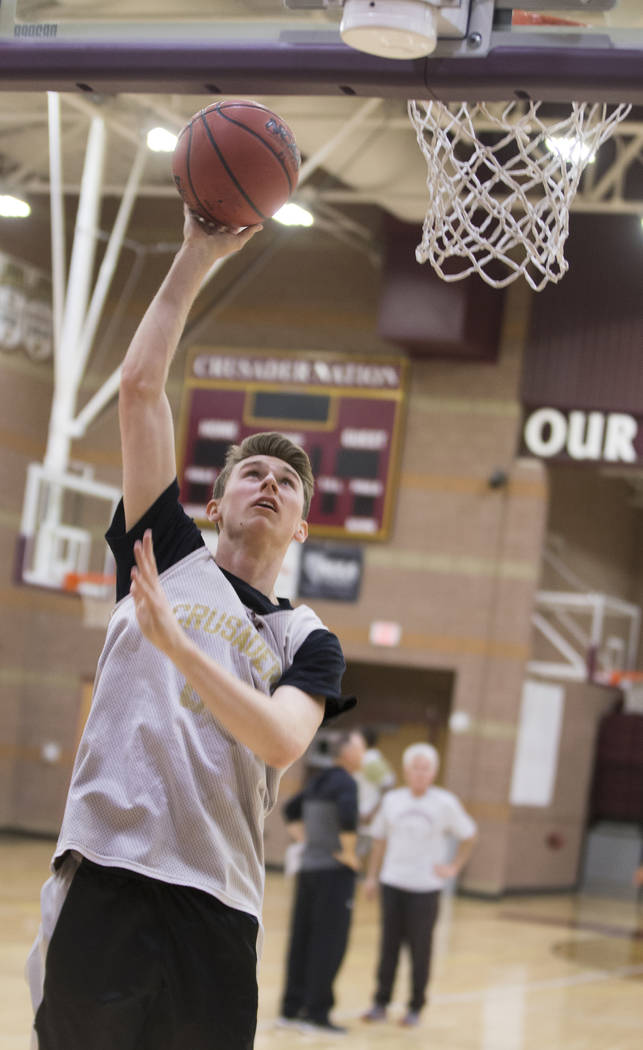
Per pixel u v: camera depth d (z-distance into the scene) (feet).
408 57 9.89
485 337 52.70
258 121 8.50
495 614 53.57
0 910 35.35
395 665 55.16
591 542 65.62
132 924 7.07
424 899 26.48
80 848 7.09
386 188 44.57
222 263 56.59
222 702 6.51
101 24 10.84
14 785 57.47
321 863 24.81
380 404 54.49
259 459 8.09
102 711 7.34
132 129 41.57
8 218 54.08
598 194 42.65
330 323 55.98
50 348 57.47
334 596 55.01
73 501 55.21
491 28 9.87
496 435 53.72
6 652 57.16
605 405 51.24
